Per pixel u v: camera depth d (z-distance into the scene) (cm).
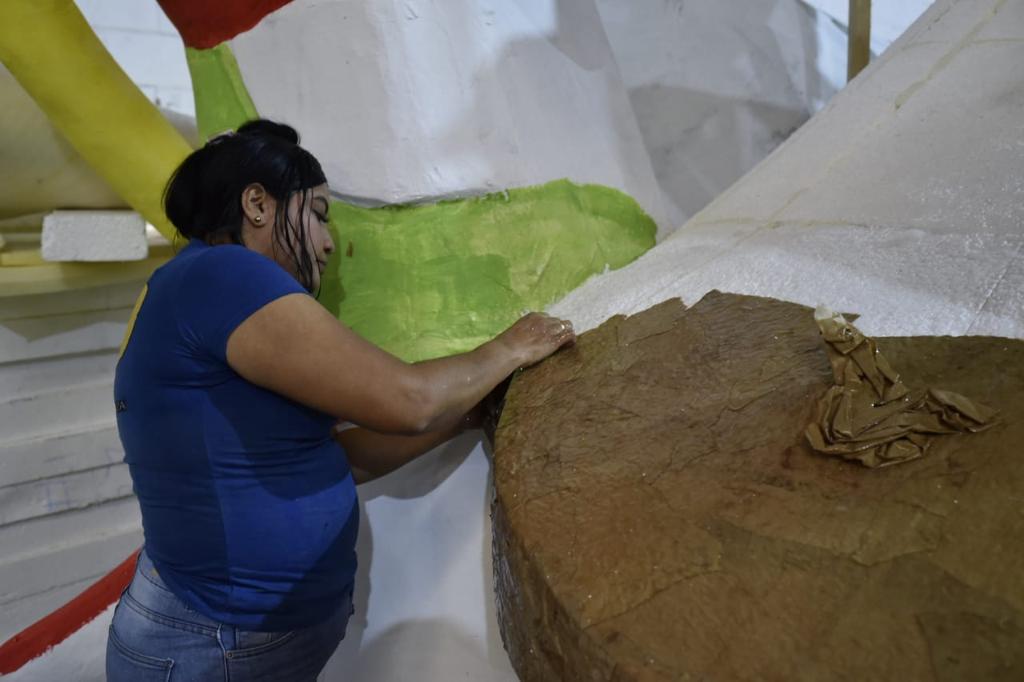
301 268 98
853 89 136
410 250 130
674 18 171
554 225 138
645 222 154
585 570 64
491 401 113
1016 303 79
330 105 127
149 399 87
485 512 120
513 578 74
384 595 125
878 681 49
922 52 129
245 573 90
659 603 59
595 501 73
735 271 111
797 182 124
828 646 52
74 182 186
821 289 97
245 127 99
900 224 100
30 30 133
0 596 206
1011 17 120
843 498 64
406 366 89
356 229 130
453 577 119
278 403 88
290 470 91
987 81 112
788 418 76
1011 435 65
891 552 58
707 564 61
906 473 65
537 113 135
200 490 88
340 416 85
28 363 202
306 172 95
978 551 56
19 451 202
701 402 84
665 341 100
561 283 139
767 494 67
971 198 96
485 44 127
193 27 138
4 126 169
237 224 92
